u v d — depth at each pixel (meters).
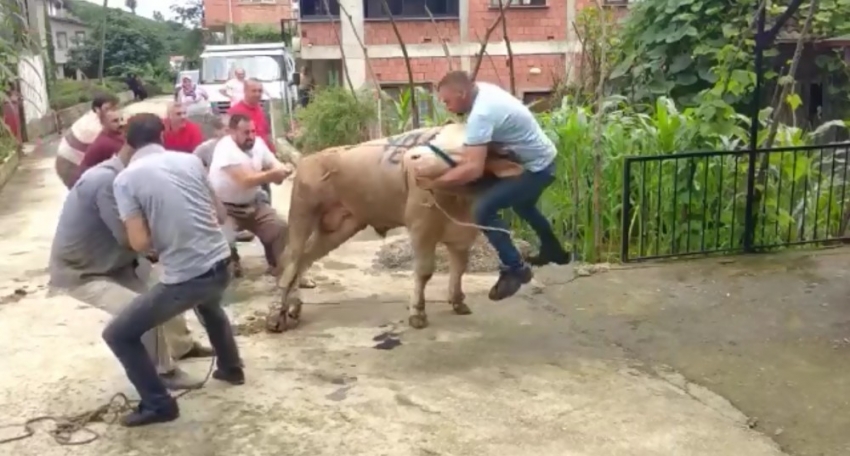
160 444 4.16
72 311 6.25
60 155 6.40
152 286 4.52
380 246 8.20
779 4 9.53
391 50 17.42
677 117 7.79
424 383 4.82
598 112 7.63
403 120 10.75
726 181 7.57
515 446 4.05
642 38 9.85
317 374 4.98
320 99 13.51
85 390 4.81
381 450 4.04
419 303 5.73
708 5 9.34
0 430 4.32
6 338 5.68
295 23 21.62
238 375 4.83
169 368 4.80
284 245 6.62
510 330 5.69
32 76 21.70
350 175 5.68
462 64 17.36
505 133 5.00
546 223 5.50
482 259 7.16
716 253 7.46
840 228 7.88
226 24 31.50
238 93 14.09
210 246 4.29
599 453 3.97
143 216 4.18
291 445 4.12
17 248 8.66
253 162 6.50
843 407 4.43
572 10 17.05
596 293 6.44
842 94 10.32
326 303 6.39
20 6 14.31
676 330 5.63
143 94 27.92
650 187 7.49
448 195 5.38
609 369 4.99
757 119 7.28
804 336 5.47
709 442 4.07
